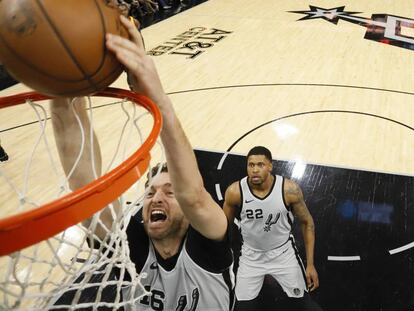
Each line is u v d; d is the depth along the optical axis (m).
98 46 0.84
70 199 0.74
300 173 3.42
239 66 5.83
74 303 1.07
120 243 1.10
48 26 0.79
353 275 2.46
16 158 3.77
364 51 6.24
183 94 5.04
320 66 5.71
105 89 1.02
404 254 2.59
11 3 0.79
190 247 1.38
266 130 4.15
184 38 7.11
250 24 7.74
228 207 2.74
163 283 1.41
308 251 2.61
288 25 7.58
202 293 1.39
